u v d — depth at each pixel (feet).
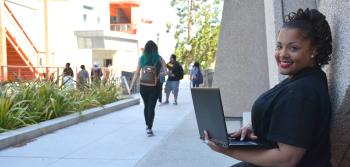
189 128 29.55
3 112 25.96
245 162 7.75
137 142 24.79
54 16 117.60
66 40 117.80
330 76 8.76
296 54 7.11
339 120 8.06
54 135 27.14
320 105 6.54
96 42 120.16
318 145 6.68
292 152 6.35
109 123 32.68
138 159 20.53
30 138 25.76
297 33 7.11
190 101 53.42
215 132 7.36
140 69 27.22
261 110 7.11
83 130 29.19
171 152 21.76
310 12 7.29
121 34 129.39
